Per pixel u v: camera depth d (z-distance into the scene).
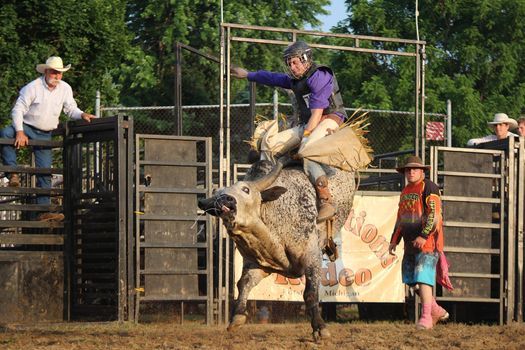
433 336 15.16
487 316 20.94
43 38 29.73
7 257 18.28
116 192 18.09
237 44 45.59
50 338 14.44
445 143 32.22
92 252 18.75
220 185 19.22
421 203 17.00
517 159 20.45
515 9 49.59
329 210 13.95
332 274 19.52
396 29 48.44
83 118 18.89
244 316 13.95
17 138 18.64
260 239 13.21
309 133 14.31
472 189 20.28
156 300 18.38
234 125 39.97
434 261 16.92
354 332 15.74
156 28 48.62
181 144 18.80
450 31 50.12
